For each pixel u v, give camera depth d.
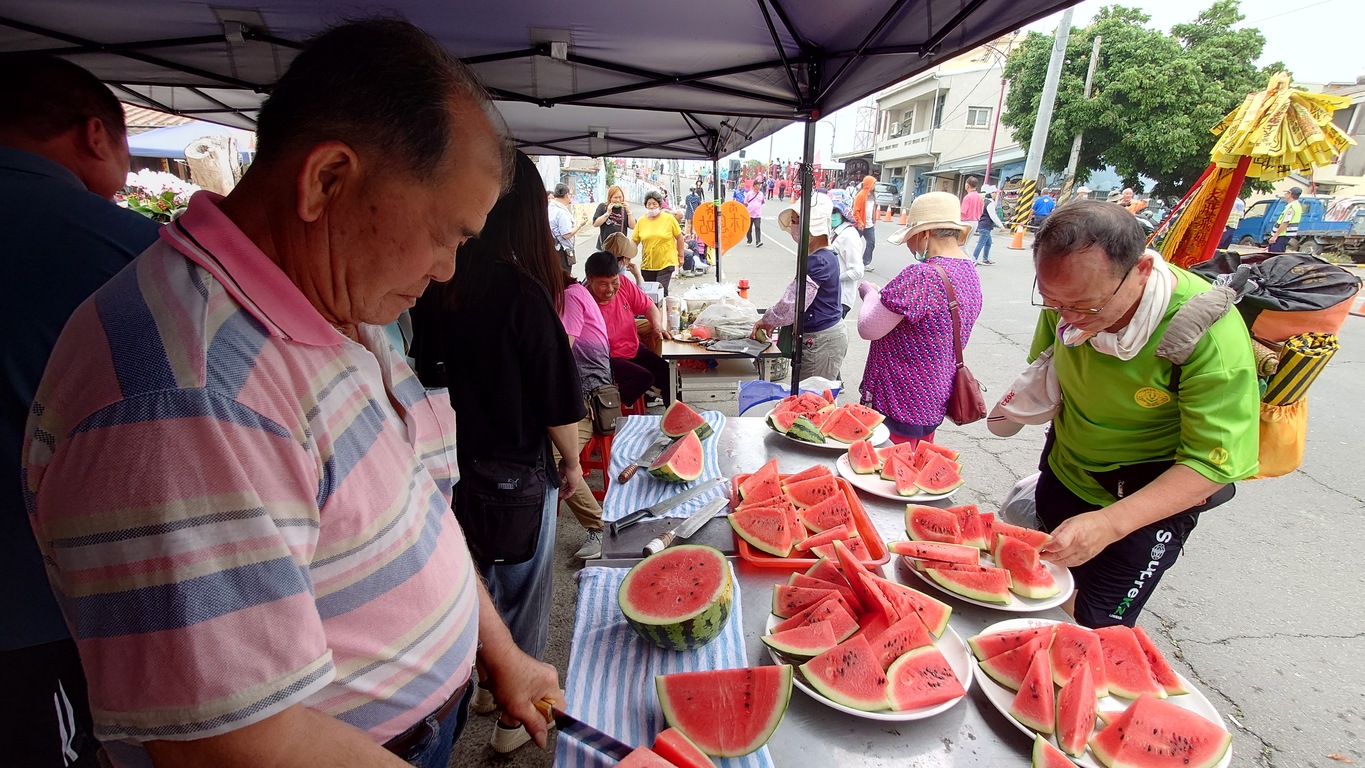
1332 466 4.79
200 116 5.35
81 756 1.49
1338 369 7.04
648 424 2.65
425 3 2.68
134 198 7.12
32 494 0.67
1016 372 6.80
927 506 1.86
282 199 0.74
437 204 0.78
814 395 2.76
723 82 3.31
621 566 1.67
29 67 1.53
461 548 1.17
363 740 0.81
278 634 0.68
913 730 1.14
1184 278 1.71
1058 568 1.64
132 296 0.67
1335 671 2.81
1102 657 1.28
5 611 1.34
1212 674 2.80
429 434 1.17
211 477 0.63
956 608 1.52
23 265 1.27
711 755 1.08
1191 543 3.82
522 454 2.09
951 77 34.72
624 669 1.29
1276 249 14.47
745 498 1.87
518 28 2.91
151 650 0.62
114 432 0.61
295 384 0.75
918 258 3.47
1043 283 1.71
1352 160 22.62
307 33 3.01
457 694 1.11
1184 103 19.42
